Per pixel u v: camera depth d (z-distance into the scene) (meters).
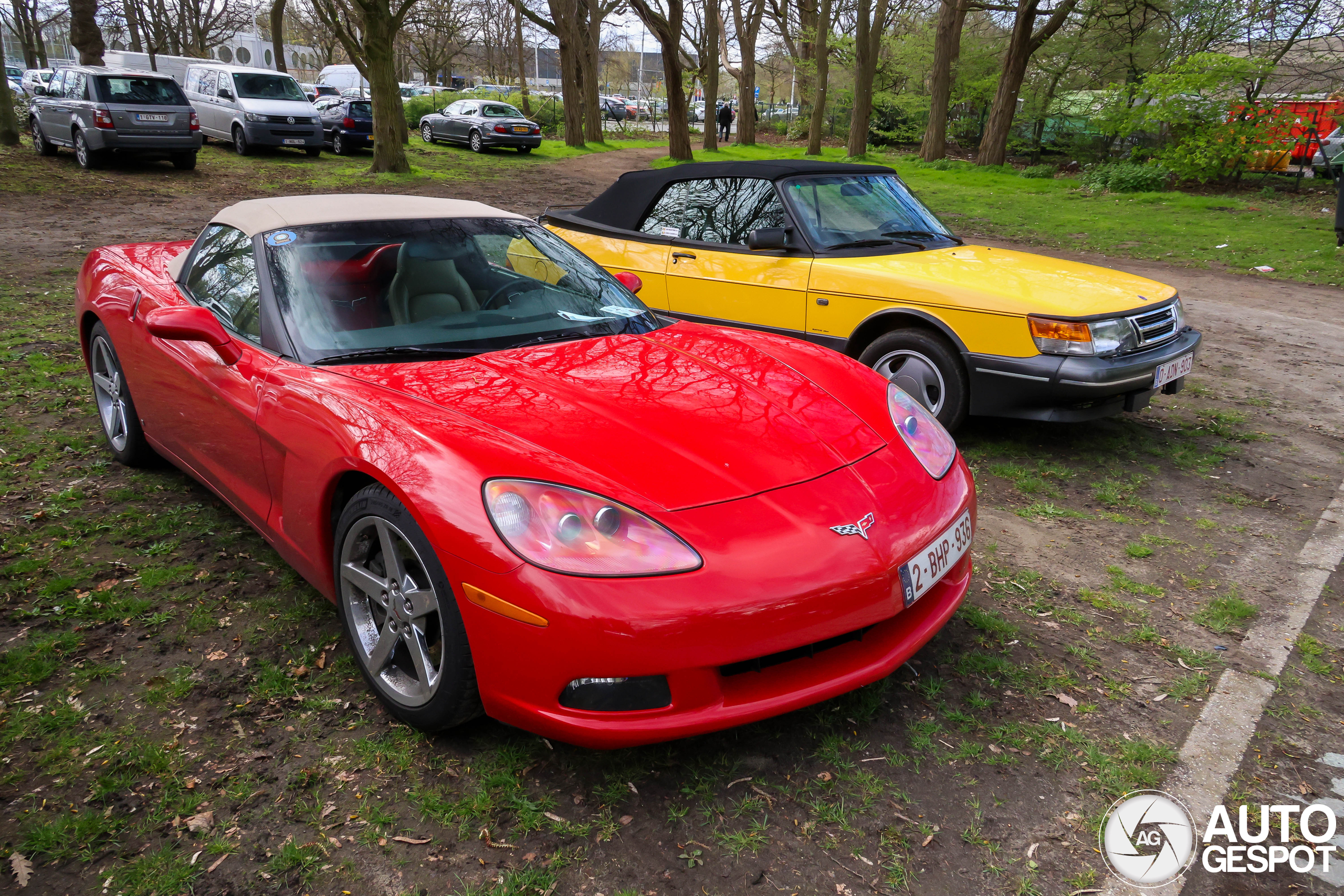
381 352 2.75
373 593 2.39
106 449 4.34
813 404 2.62
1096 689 2.63
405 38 48.66
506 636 2.00
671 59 26.97
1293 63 22.75
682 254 5.58
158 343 3.44
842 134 42.41
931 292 4.64
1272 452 4.95
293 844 1.96
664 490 2.12
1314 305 9.75
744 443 2.34
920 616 2.43
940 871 1.93
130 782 2.15
